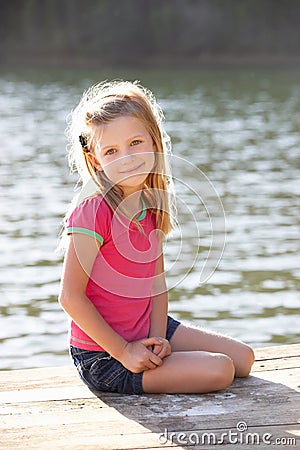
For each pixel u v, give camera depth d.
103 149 3.94
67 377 4.24
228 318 7.04
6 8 38.56
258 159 15.11
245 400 3.86
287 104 23.52
